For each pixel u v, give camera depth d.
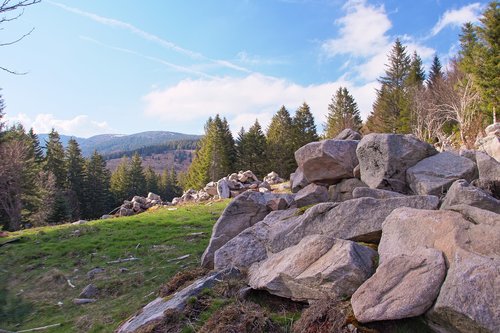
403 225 6.64
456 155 9.88
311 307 6.28
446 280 5.04
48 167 65.44
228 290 7.72
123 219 24.06
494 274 4.67
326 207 8.38
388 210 7.66
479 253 5.30
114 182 81.56
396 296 5.27
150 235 17.67
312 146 11.55
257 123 69.12
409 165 9.95
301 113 71.38
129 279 12.02
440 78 49.69
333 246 6.95
